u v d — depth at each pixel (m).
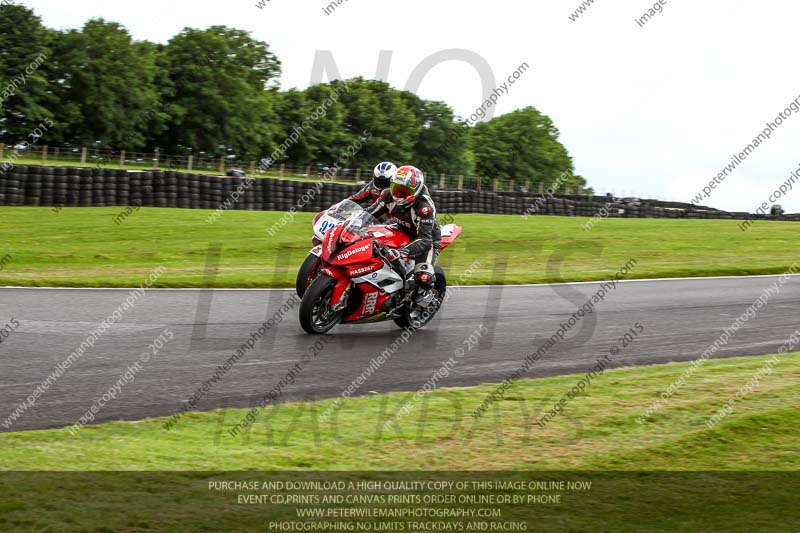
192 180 45.81
